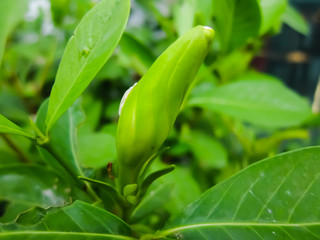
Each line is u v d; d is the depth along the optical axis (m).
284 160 0.12
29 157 0.20
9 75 0.25
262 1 0.21
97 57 0.10
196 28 0.09
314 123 0.20
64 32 0.27
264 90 0.20
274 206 0.11
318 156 0.12
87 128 0.22
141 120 0.10
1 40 0.14
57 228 0.10
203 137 0.24
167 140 0.24
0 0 0.15
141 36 0.32
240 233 0.11
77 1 0.24
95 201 0.13
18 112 0.25
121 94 0.31
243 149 0.25
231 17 0.16
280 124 0.19
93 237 0.10
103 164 0.16
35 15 0.32
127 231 0.11
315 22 0.46
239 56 0.23
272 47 0.46
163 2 0.34
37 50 0.29
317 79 0.47
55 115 0.11
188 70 0.09
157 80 0.09
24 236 0.10
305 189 0.11
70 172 0.12
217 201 0.12
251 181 0.12
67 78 0.11
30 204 0.15
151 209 0.16
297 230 0.11
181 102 0.10
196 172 0.25
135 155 0.10
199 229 0.11
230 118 0.25
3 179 0.16
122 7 0.10
